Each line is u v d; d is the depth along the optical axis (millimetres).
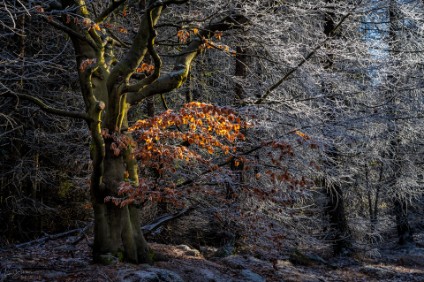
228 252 10836
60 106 13562
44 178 14156
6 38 11852
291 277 9859
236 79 11766
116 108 7672
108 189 7699
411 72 13766
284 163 10055
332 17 12531
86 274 6863
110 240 7742
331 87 12070
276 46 10344
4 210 13188
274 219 10516
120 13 11938
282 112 10211
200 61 13375
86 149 13188
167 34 13352
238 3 9477
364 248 15266
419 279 12156
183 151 8094
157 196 7277
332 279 10828
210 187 9398
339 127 10625
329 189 14219
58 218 15148
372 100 13047
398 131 14977
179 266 8250
